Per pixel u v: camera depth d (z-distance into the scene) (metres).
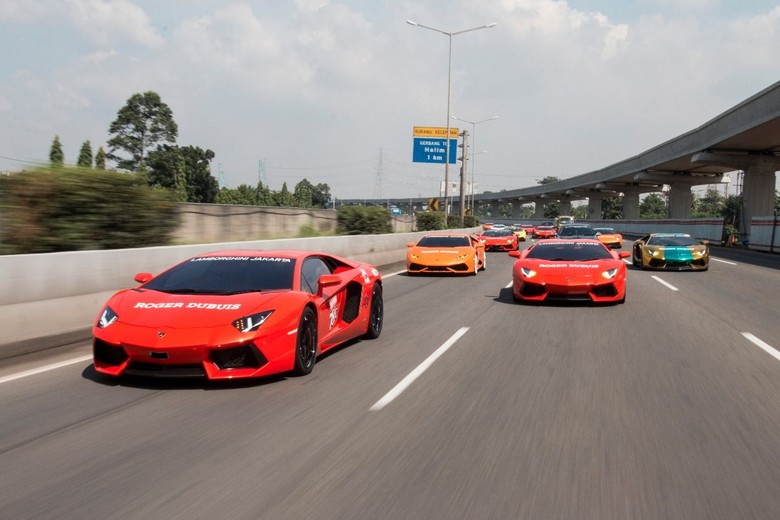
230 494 3.67
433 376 6.66
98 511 3.43
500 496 3.70
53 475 3.94
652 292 14.71
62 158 11.35
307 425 4.97
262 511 3.45
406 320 10.61
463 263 18.83
